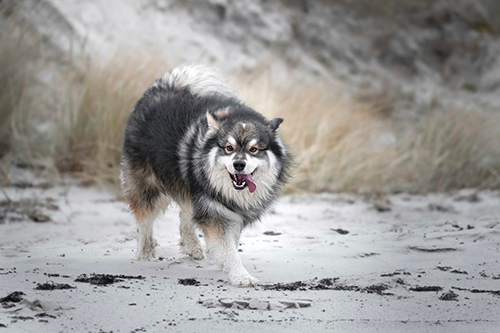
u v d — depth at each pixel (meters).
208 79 9.57
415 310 6.36
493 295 6.87
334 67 25.11
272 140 8.32
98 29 21.11
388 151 17.14
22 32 17.31
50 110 17.48
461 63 27.44
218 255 7.84
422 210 13.17
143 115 9.30
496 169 16.45
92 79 16.19
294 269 8.16
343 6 27.44
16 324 5.77
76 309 6.24
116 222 11.73
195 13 23.88
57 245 9.80
